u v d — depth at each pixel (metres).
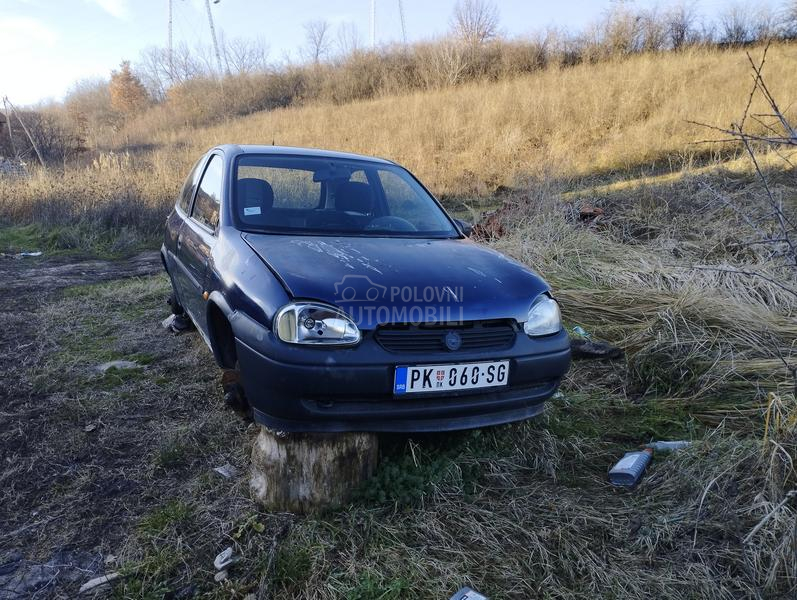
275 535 2.29
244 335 2.42
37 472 2.77
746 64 16.33
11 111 17.39
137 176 11.68
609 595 2.07
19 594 2.05
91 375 3.82
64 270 7.44
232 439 3.04
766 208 6.62
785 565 2.11
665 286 5.03
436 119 17.00
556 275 5.51
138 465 2.82
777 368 3.62
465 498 2.54
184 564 2.18
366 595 2.01
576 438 3.08
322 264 2.58
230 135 21.50
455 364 2.40
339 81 30.66
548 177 8.56
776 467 2.40
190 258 3.56
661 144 12.71
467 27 27.66
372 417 2.34
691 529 2.37
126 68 42.69
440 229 3.54
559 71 21.55
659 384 3.78
